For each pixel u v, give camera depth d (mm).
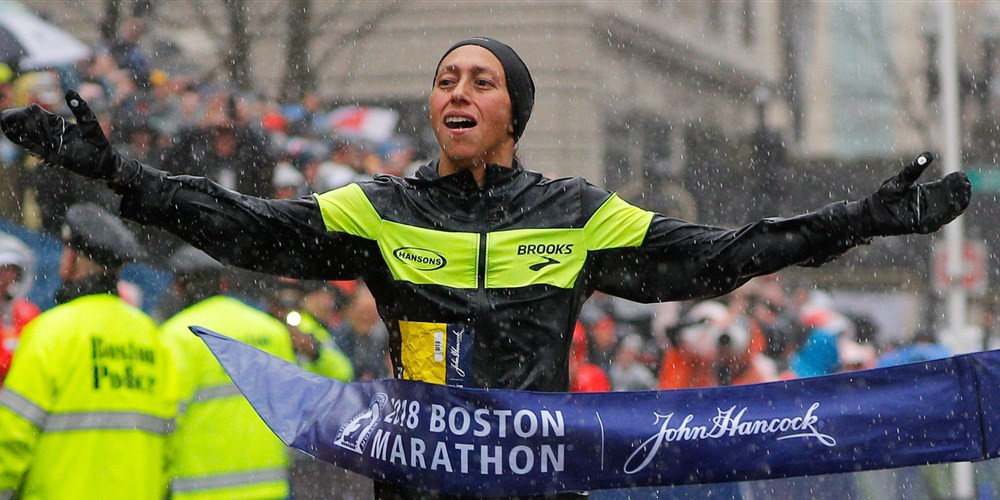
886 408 12289
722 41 88250
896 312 63156
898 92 91062
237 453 19656
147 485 18516
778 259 12086
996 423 12234
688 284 12422
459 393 12219
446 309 12305
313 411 12375
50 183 28672
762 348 42062
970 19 76375
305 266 12328
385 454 12281
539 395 12242
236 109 33781
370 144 41938
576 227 12523
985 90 75250
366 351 31094
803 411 12328
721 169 72125
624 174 73688
